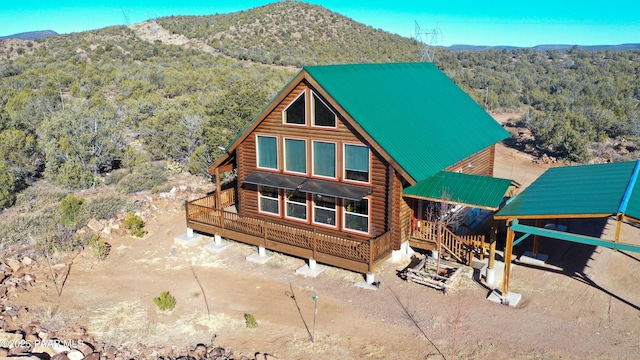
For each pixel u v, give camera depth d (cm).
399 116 1839
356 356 1254
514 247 1889
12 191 2673
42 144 3077
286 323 1424
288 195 1942
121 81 5794
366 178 1719
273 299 1573
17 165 2881
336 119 1719
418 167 1628
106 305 1551
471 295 1544
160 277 1752
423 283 1598
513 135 4025
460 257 1709
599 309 1440
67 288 1661
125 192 2633
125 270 1811
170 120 3347
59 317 1460
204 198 2180
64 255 1900
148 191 2664
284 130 1855
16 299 1555
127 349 1297
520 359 1212
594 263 1738
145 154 3234
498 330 1343
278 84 5056
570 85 6353
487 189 1600
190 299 1587
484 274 1658
